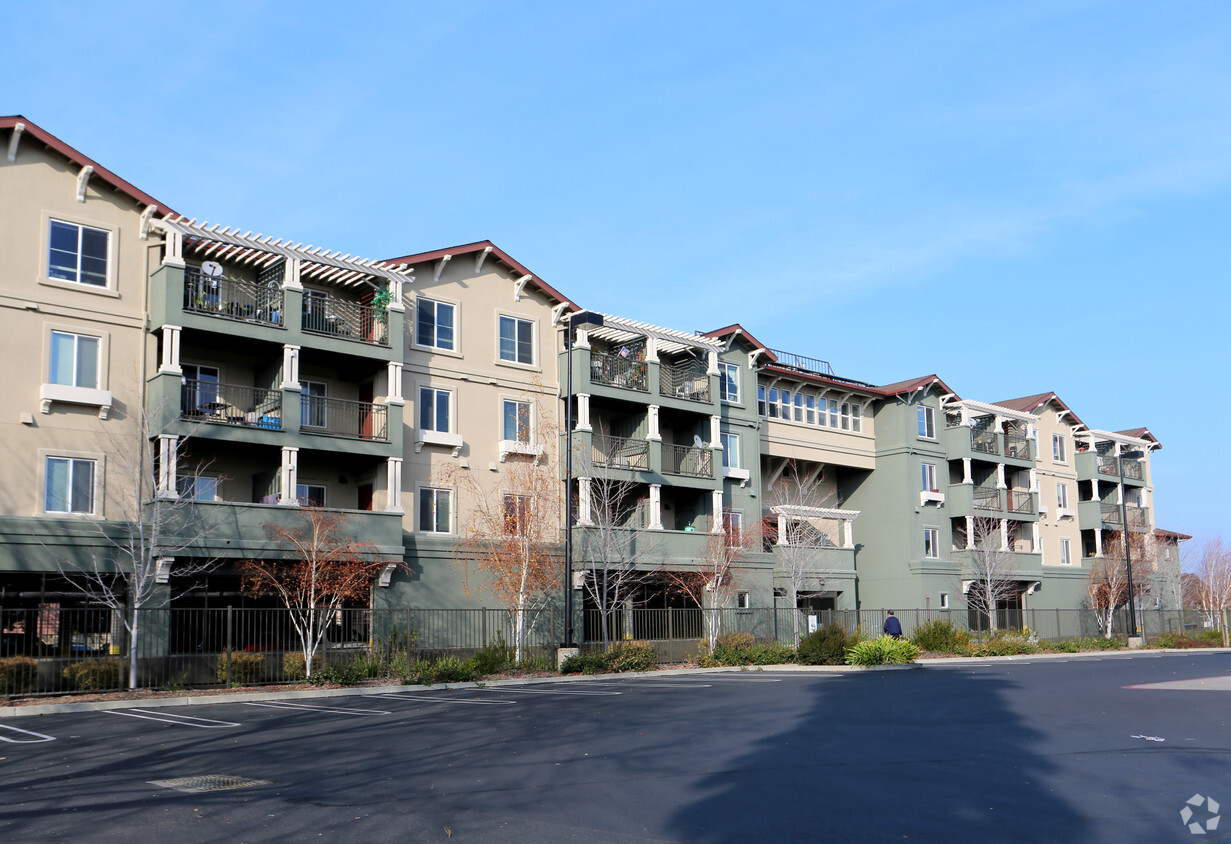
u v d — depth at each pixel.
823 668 33.81
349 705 21.58
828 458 48.34
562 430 36.50
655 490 37.72
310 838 8.96
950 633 43.44
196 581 28.28
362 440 30.28
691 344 40.00
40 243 26.25
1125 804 10.31
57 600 25.98
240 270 30.66
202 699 22.59
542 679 28.88
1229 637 57.34
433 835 9.06
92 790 11.22
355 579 28.94
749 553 40.94
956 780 11.73
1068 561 59.91
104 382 26.70
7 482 25.02
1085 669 32.97
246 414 30.19
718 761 13.18
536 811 10.07
